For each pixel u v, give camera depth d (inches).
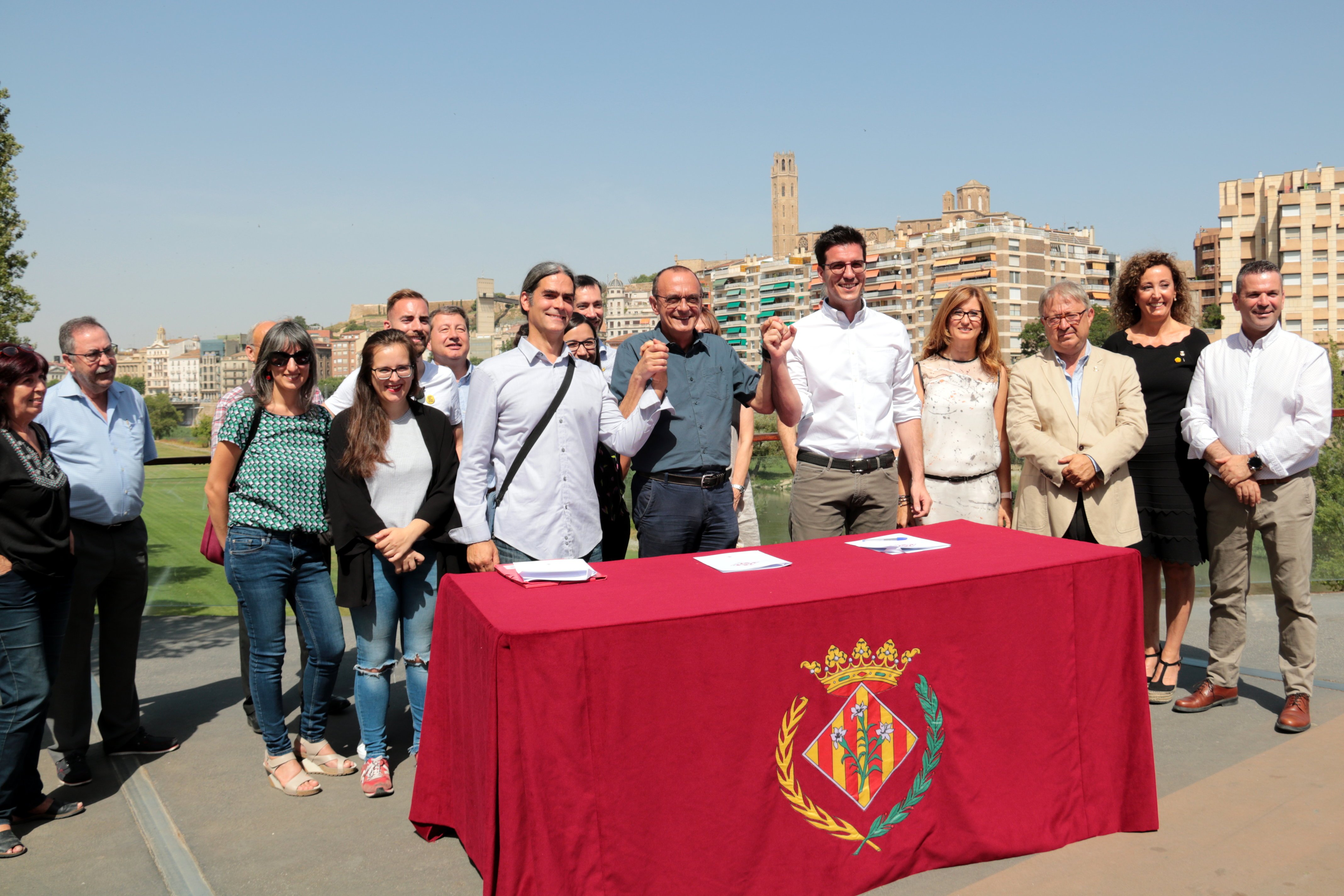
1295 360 140.7
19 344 113.1
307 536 126.9
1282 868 98.7
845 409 146.5
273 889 99.5
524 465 124.5
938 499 158.7
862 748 95.3
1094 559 109.0
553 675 82.0
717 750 88.4
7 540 110.0
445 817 108.7
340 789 126.3
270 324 136.8
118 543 134.3
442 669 107.7
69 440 130.1
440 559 132.5
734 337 5644.7
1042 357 157.6
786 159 7263.8
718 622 88.0
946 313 161.3
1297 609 138.9
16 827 115.7
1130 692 110.1
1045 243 4074.8
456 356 167.8
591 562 120.0
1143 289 161.3
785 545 124.0
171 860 106.2
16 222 808.3
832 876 93.8
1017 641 103.5
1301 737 135.8
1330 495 212.7
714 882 88.7
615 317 6953.7
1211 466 147.8
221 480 126.6
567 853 83.0
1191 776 123.6
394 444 125.3
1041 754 104.7
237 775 131.6
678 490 135.0
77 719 128.3
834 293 147.3
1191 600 155.5
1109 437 146.9
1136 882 96.8
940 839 100.2
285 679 176.7
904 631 97.1
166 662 186.9
